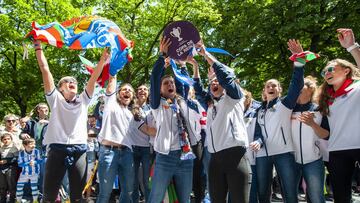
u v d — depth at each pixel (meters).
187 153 4.92
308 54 4.58
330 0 15.88
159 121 5.02
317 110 4.81
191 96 6.05
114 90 5.68
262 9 17.78
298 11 16.16
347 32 4.57
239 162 4.20
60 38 5.00
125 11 19.41
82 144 4.77
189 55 4.60
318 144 4.97
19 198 8.52
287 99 4.89
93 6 19.33
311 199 4.96
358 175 9.33
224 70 4.22
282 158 5.02
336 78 4.58
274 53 19.14
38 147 8.82
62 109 4.67
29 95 20.66
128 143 5.57
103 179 5.36
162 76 4.85
